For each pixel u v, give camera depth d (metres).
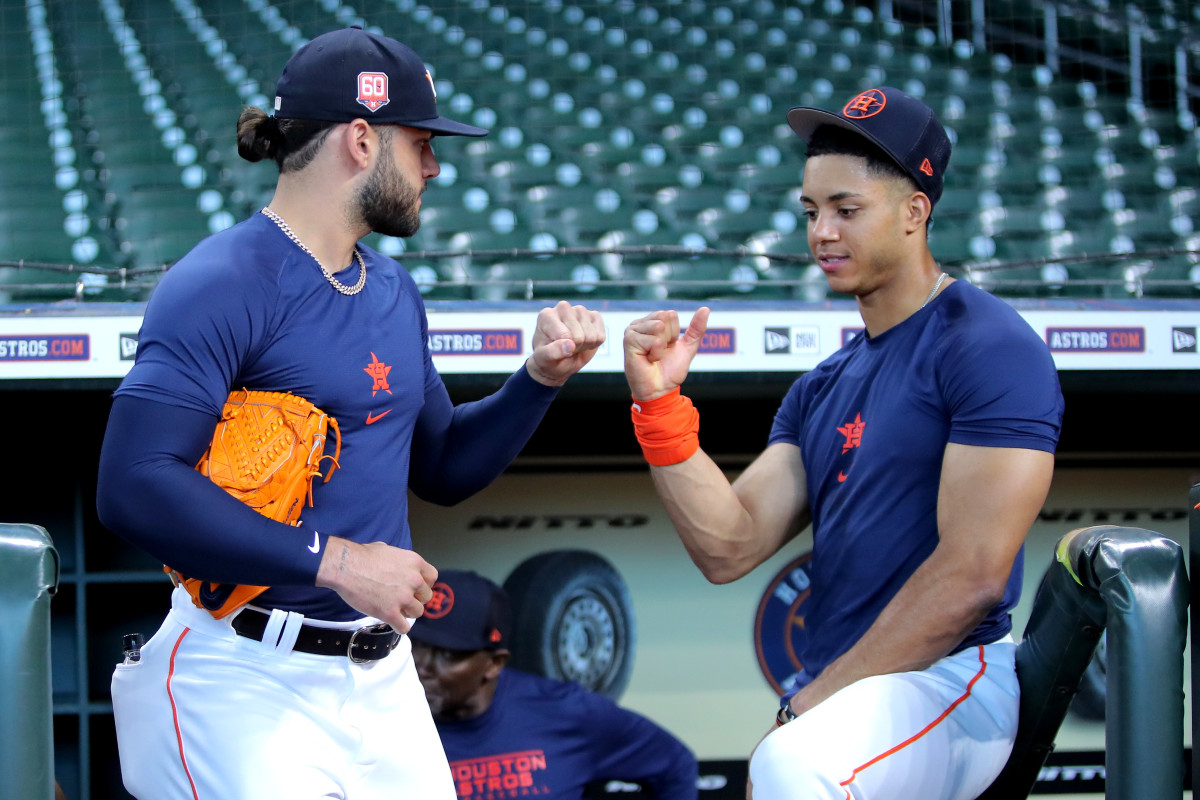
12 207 5.74
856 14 7.89
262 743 1.96
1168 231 6.21
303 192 2.01
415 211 2.11
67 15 7.05
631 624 4.62
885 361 2.32
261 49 7.18
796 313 4.02
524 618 4.59
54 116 6.50
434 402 2.35
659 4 7.69
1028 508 2.07
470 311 3.99
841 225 2.25
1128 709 1.99
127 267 5.25
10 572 1.88
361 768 2.10
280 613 1.99
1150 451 4.68
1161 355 4.05
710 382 4.01
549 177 6.35
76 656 4.61
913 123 2.23
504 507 4.60
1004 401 2.09
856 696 2.10
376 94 1.98
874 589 2.26
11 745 1.86
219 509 1.76
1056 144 6.97
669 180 6.40
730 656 4.63
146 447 1.75
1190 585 2.10
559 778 3.66
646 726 3.80
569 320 2.28
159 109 6.61
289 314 1.93
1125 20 7.52
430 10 7.56
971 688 2.20
